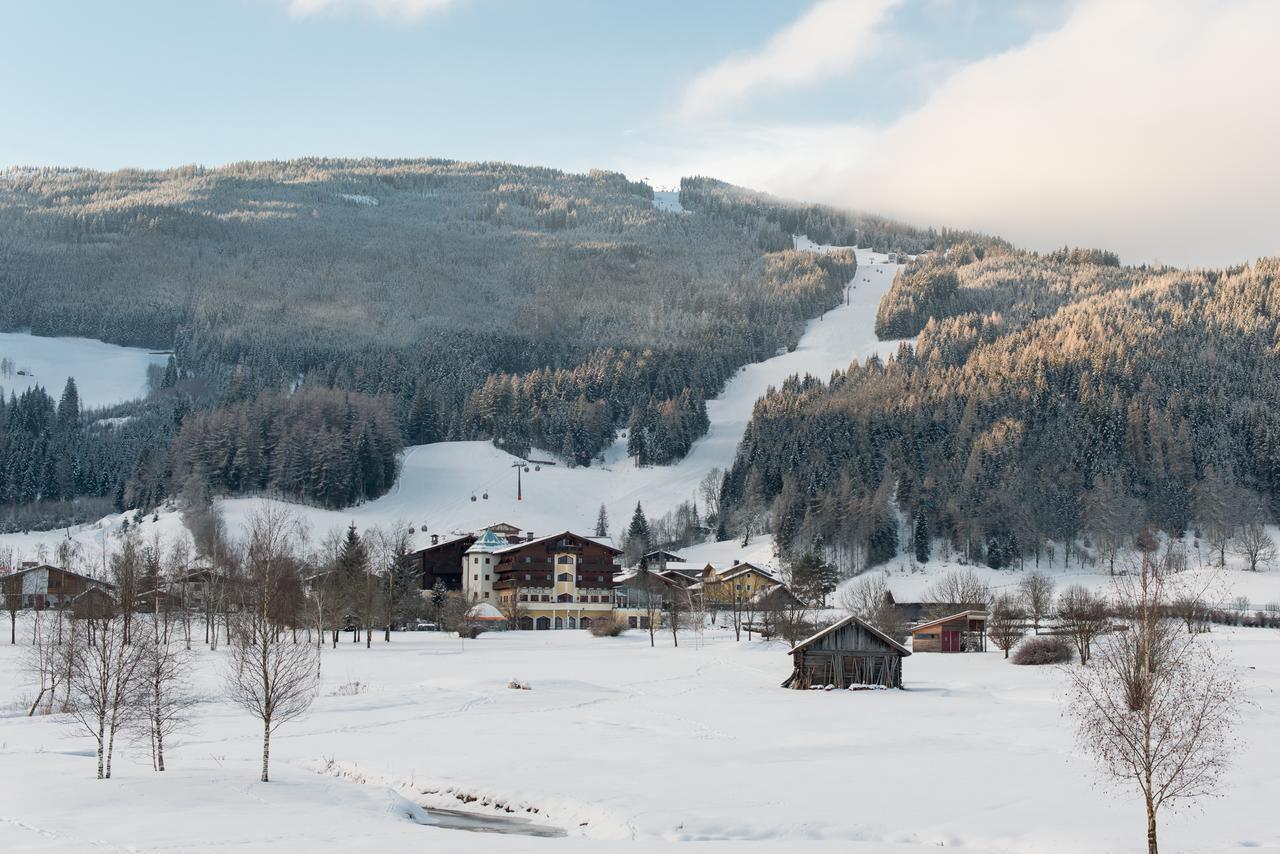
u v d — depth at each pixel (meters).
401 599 167.25
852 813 46.28
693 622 164.75
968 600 164.62
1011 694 94.00
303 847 39.19
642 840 42.44
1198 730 37.88
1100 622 117.38
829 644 100.69
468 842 40.78
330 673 103.31
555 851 39.25
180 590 145.75
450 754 62.41
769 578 192.25
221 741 66.88
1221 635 132.50
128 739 66.31
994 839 42.47
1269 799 48.50
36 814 43.88
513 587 192.62
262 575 119.19
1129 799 48.75
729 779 53.97
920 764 58.31
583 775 55.38
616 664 117.44
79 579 160.38
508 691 91.12
